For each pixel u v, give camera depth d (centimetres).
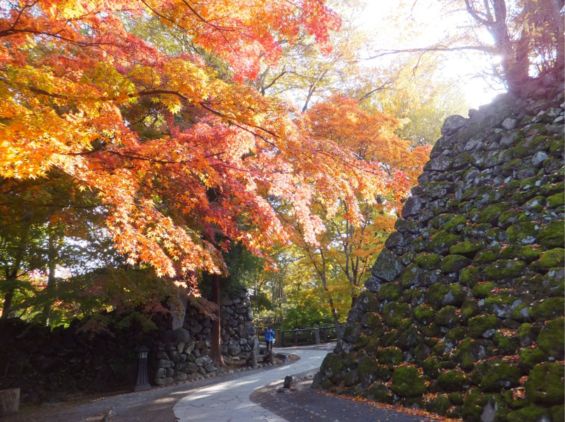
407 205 821
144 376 1220
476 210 679
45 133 372
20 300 1174
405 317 666
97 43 512
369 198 668
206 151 603
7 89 410
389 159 1002
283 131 548
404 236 783
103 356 1291
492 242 617
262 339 2567
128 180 489
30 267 945
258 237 659
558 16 702
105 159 519
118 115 493
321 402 659
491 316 538
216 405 791
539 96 726
